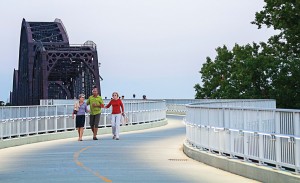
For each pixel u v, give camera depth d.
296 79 92.12
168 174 16.75
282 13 80.31
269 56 98.00
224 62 129.12
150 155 23.77
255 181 15.20
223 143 18.84
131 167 18.77
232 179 15.66
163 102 55.53
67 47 152.00
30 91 171.50
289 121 13.94
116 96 34.22
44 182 14.52
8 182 14.57
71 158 22.14
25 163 20.17
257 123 15.91
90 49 149.50
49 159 21.73
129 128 44.78
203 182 14.88
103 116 42.50
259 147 15.64
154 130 45.16
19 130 31.27
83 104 33.56
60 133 36.31
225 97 111.00
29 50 177.75
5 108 29.34
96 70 146.38
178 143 31.05
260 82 99.75
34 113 33.47
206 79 131.00
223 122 18.89
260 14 84.94
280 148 14.27
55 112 36.44
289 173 13.56
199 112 22.34
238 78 101.50
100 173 16.75
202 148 21.77
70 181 14.70
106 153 24.59
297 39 81.94
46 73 145.00
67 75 167.25
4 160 21.50
